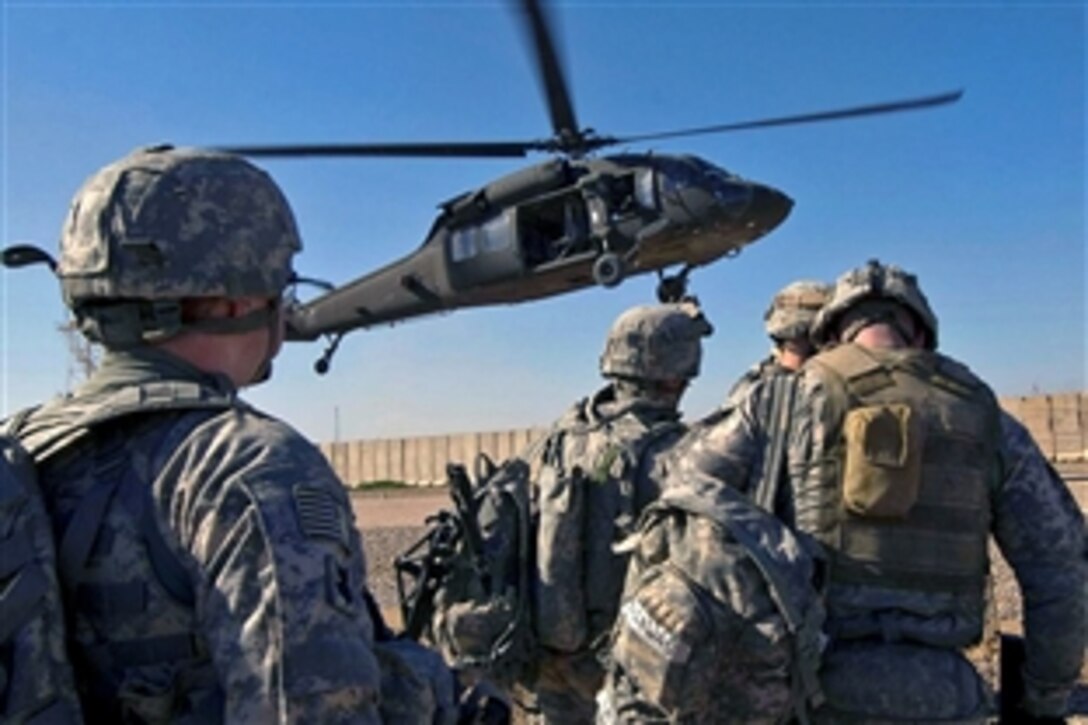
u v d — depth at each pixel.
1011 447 2.95
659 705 2.61
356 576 1.62
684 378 4.30
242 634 1.49
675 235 11.70
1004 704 3.13
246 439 1.62
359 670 1.52
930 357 2.96
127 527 1.59
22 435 1.76
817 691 2.68
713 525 2.69
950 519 2.80
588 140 12.11
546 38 11.20
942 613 2.79
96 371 1.83
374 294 13.89
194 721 1.55
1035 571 2.95
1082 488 18.69
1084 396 27.14
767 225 11.89
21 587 1.52
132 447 1.65
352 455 43.78
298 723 1.46
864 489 2.76
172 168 1.80
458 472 4.18
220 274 1.79
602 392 4.39
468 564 4.14
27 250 1.95
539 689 4.26
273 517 1.54
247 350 1.88
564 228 12.30
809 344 4.30
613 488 4.03
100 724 1.59
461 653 4.09
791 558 2.65
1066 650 2.96
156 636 1.57
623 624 2.73
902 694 2.71
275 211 1.89
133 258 1.75
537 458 4.38
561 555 4.03
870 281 3.08
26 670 1.50
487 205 12.59
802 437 2.88
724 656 2.64
